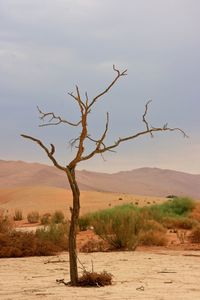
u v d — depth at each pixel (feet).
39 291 31.94
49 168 532.73
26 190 232.53
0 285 35.32
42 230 71.77
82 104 32.19
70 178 33.42
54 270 45.44
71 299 28.66
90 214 111.65
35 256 60.64
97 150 32.68
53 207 191.72
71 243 34.45
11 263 52.16
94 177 559.79
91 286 34.06
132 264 49.26
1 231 65.98
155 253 61.77
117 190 531.91
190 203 137.39
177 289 32.50
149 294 30.30
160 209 134.00
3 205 204.95
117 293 30.71
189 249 67.21
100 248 66.54
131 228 68.23
